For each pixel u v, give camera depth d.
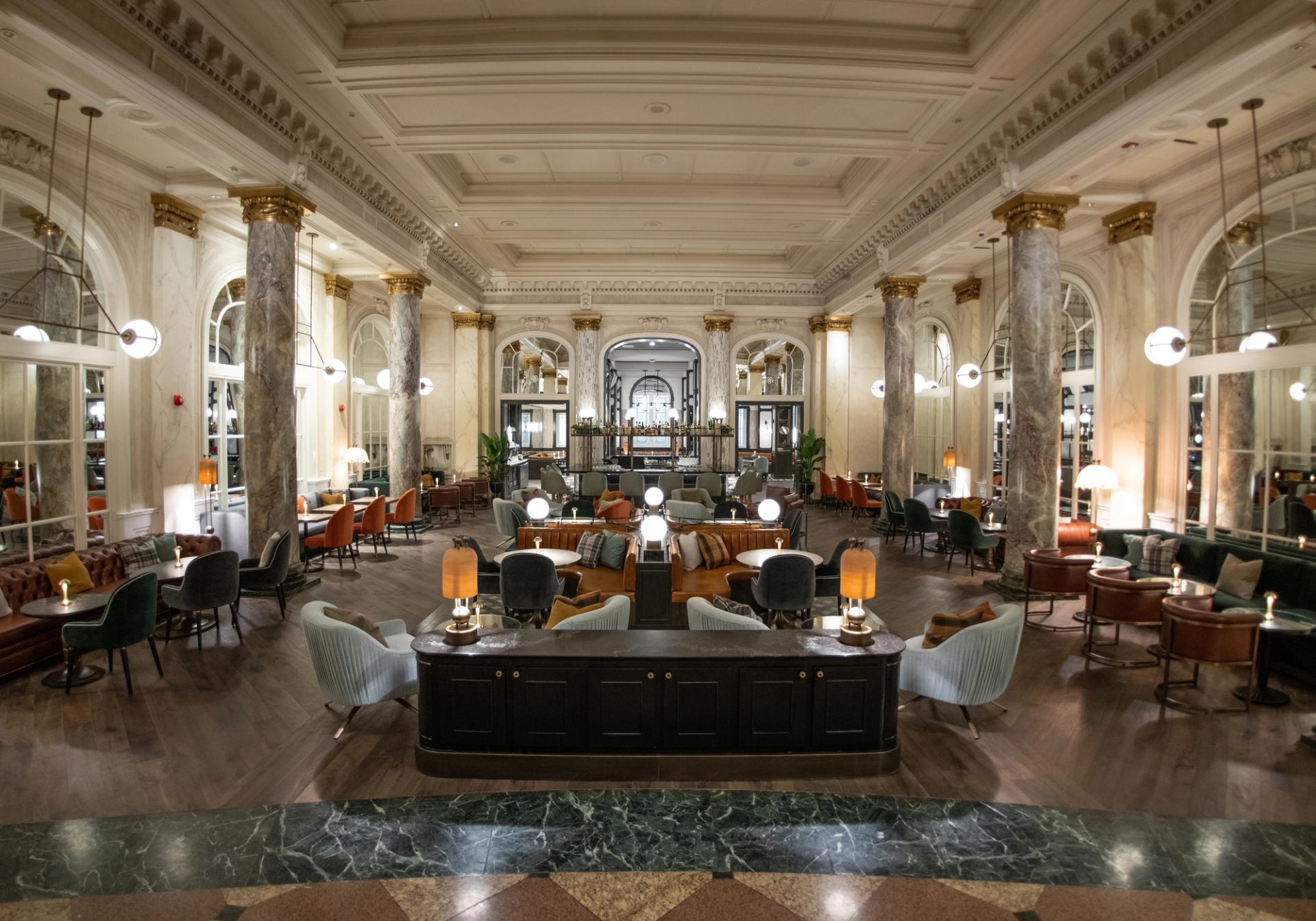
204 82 5.82
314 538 8.92
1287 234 6.54
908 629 6.58
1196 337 7.67
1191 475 7.75
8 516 6.43
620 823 3.52
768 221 11.23
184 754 4.14
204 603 5.94
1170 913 2.86
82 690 5.07
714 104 6.95
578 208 10.51
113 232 7.38
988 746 4.32
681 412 28.25
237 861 3.17
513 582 5.96
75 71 4.90
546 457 18.39
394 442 11.88
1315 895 2.97
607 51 6.01
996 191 7.71
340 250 11.19
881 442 16.31
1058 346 7.41
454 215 10.88
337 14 5.92
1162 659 5.78
